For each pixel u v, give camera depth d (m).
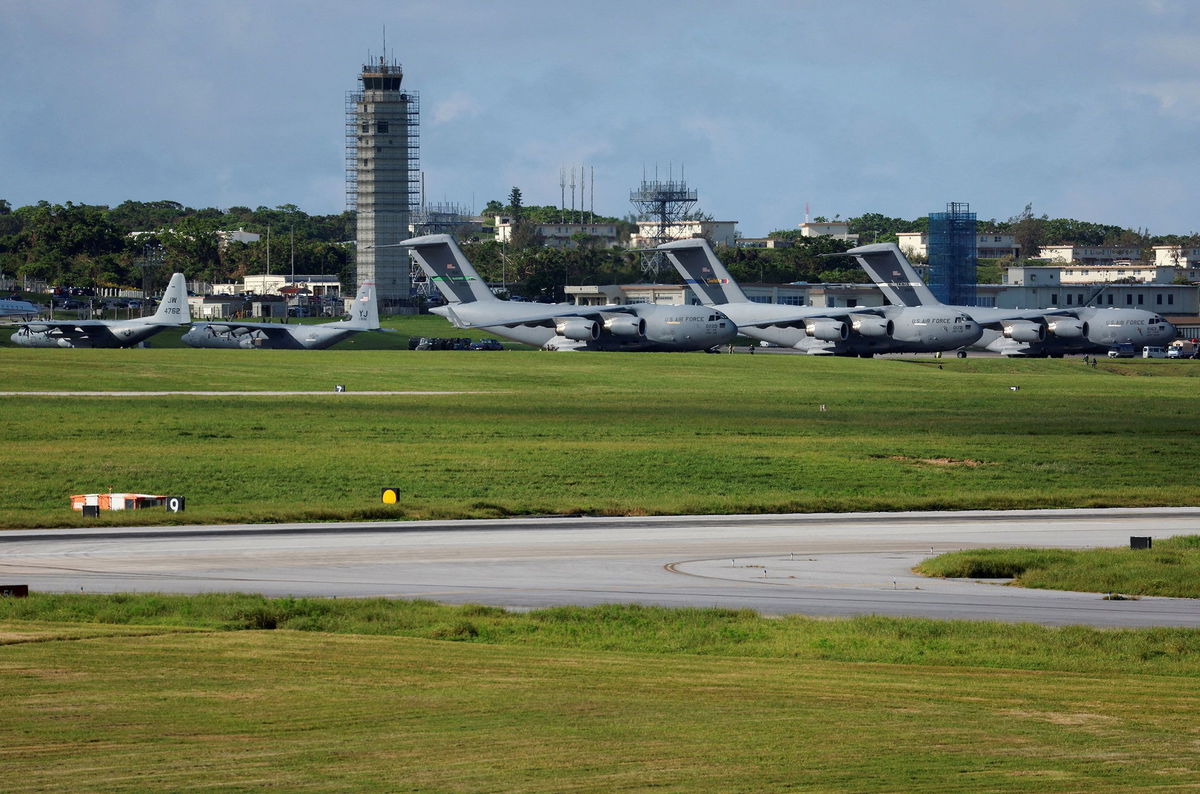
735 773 54.66
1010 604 101.81
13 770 54.25
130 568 116.44
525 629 88.12
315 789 51.97
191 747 58.03
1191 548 131.00
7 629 85.50
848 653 82.00
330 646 81.56
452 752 57.62
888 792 52.12
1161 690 72.00
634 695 69.31
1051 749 58.69
